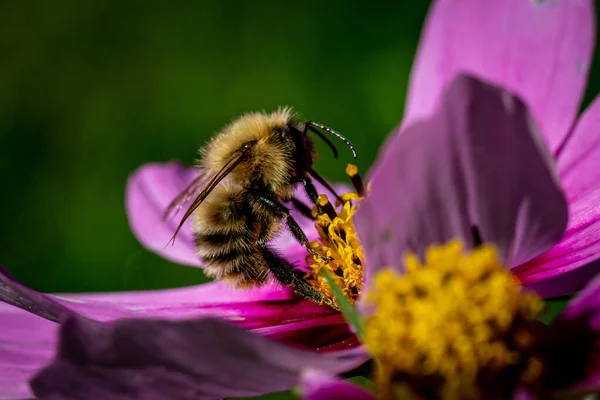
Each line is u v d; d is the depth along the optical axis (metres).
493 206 0.15
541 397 0.15
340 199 0.17
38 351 0.16
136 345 0.14
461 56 0.18
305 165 0.18
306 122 0.18
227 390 0.15
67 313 0.15
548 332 0.15
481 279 0.15
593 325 0.15
